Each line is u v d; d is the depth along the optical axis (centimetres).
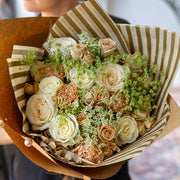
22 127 78
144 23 289
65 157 74
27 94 79
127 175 111
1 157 154
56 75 77
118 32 81
